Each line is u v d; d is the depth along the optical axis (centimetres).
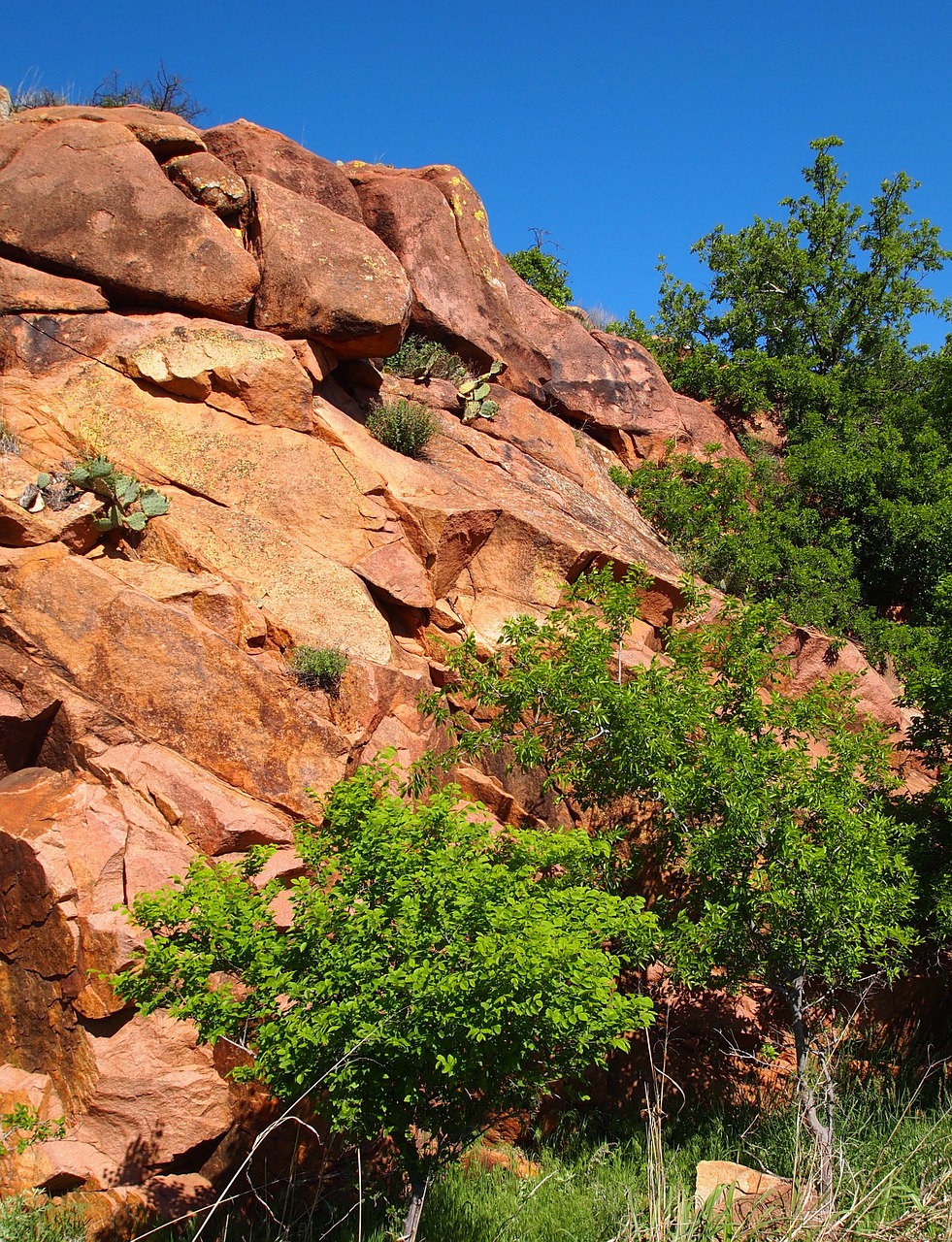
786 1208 596
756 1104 932
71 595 888
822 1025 953
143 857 789
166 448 1048
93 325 1098
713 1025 957
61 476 979
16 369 1066
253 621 942
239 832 826
